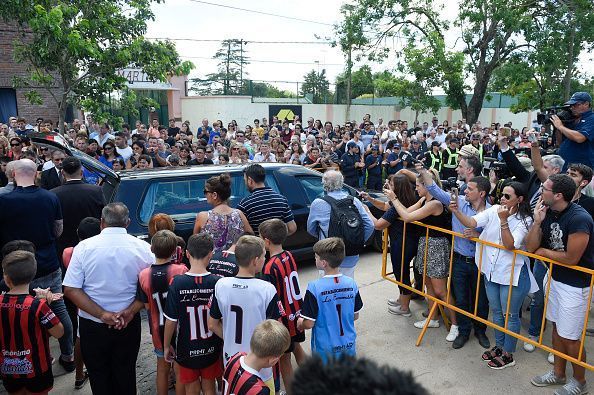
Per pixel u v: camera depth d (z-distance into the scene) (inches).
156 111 965.2
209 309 122.6
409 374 37.5
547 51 733.9
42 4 342.3
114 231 133.2
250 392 97.1
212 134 604.4
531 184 203.2
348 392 35.0
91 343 132.0
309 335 192.7
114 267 130.0
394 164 459.5
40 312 126.1
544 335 189.8
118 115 416.5
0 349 126.9
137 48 368.2
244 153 389.7
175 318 123.0
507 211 152.1
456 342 179.6
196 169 239.5
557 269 143.9
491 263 161.3
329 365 37.9
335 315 133.0
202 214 163.3
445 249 183.5
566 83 751.1
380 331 193.9
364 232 176.2
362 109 1052.5
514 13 741.9
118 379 137.4
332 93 1086.4
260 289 119.6
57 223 165.9
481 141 538.6
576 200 168.1
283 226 140.4
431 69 832.9
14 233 155.9
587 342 182.2
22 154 247.1
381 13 823.1
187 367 125.3
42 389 130.6
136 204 215.9
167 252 131.2
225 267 140.0
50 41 340.5
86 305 127.3
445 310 205.0
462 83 839.1
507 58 823.1
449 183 214.5
